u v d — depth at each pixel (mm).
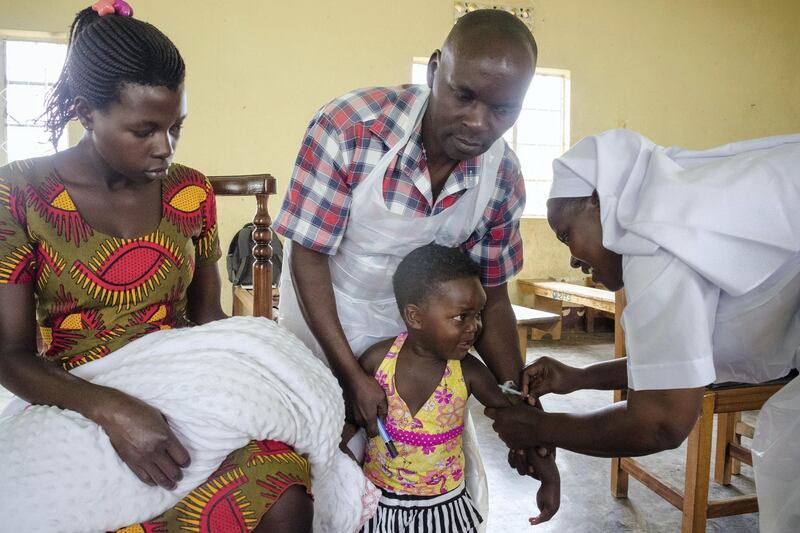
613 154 1092
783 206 941
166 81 958
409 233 1315
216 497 922
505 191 1385
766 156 986
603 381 1409
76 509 871
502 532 2092
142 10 4797
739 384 1995
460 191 1305
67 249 1059
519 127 5824
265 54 5059
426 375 1360
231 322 1105
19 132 4781
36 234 1041
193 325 1282
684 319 970
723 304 1045
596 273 1188
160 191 1170
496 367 1475
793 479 1029
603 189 1069
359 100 1259
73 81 969
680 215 960
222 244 5062
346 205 1278
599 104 5812
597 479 2539
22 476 874
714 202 947
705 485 1982
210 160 5027
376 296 1436
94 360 1082
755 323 1059
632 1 5789
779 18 6199
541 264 5840
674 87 5992
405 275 1290
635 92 5891
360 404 1301
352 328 1442
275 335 1104
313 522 1091
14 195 1030
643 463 2695
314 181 1261
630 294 1033
